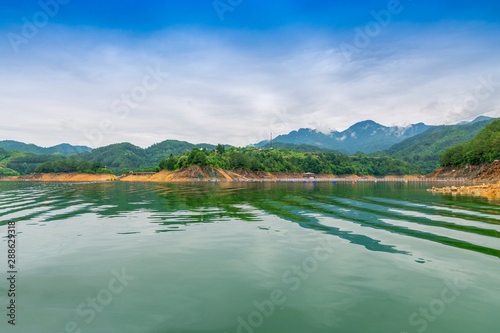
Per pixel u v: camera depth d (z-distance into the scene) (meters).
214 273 9.09
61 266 9.80
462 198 34.19
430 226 16.45
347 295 7.46
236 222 18.09
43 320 6.29
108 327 6.02
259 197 38.50
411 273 8.98
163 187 73.44
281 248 11.91
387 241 12.98
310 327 5.95
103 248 12.00
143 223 17.77
